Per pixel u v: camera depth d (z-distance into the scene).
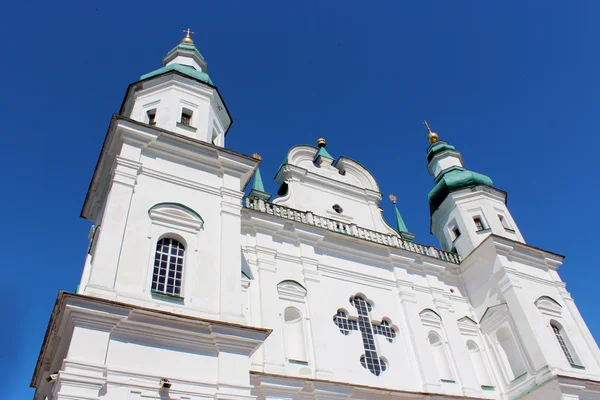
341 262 24.44
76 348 12.49
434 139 36.62
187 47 27.03
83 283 20.31
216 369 14.13
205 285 15.90
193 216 17.45
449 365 23.55
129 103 22.55
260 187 26.75
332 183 28.20
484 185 31.39
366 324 23.02
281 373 18.72
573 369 23.34
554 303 26.33
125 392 12.63
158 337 13.87
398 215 31.19
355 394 19.59
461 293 27.72
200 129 21.12
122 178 16.95
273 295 20.95
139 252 15.65
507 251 27.27
